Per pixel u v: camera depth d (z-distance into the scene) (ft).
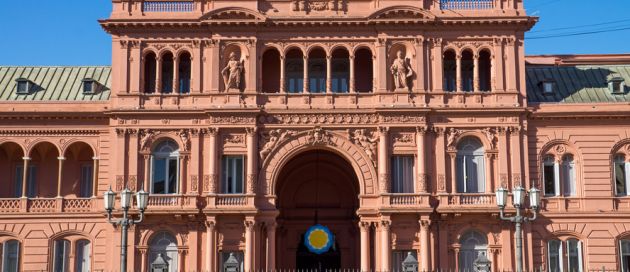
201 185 200.54
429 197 197.57
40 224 204.85
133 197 198.80
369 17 203.41
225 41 205.57
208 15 203.62
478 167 202.69
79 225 204.23
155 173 202.39
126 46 205.57
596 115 205.16
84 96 217.97
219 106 201.26
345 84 213.87
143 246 197.47
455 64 211.82
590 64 242.17
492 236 197.88
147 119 202.80
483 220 198.29
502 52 205.36
